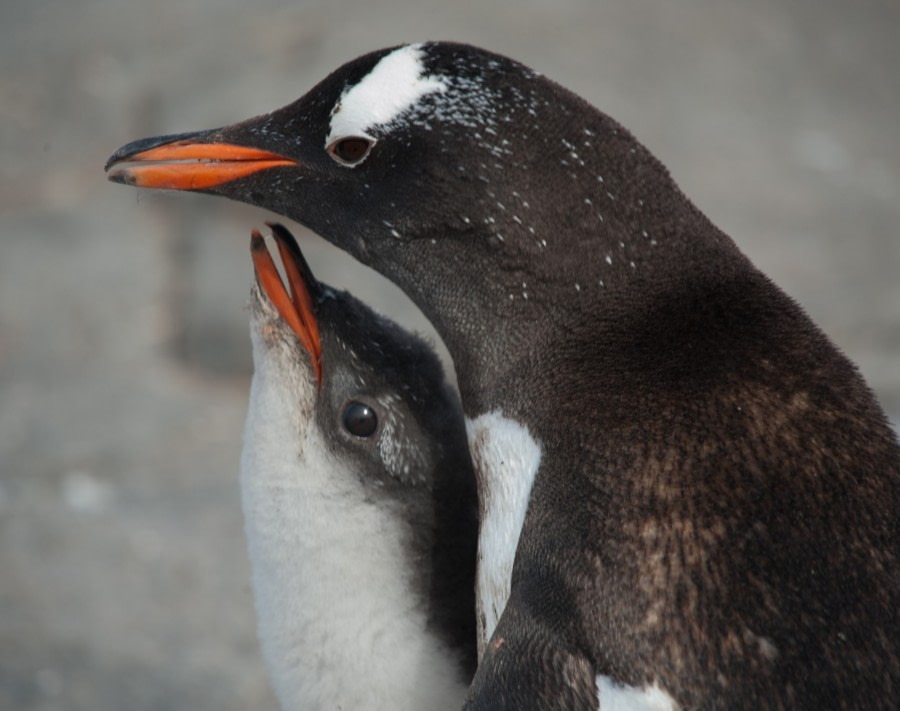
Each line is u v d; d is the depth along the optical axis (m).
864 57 30.95
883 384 19.53
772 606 6.27
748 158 25.98
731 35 30.83
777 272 22.50
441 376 9.31
